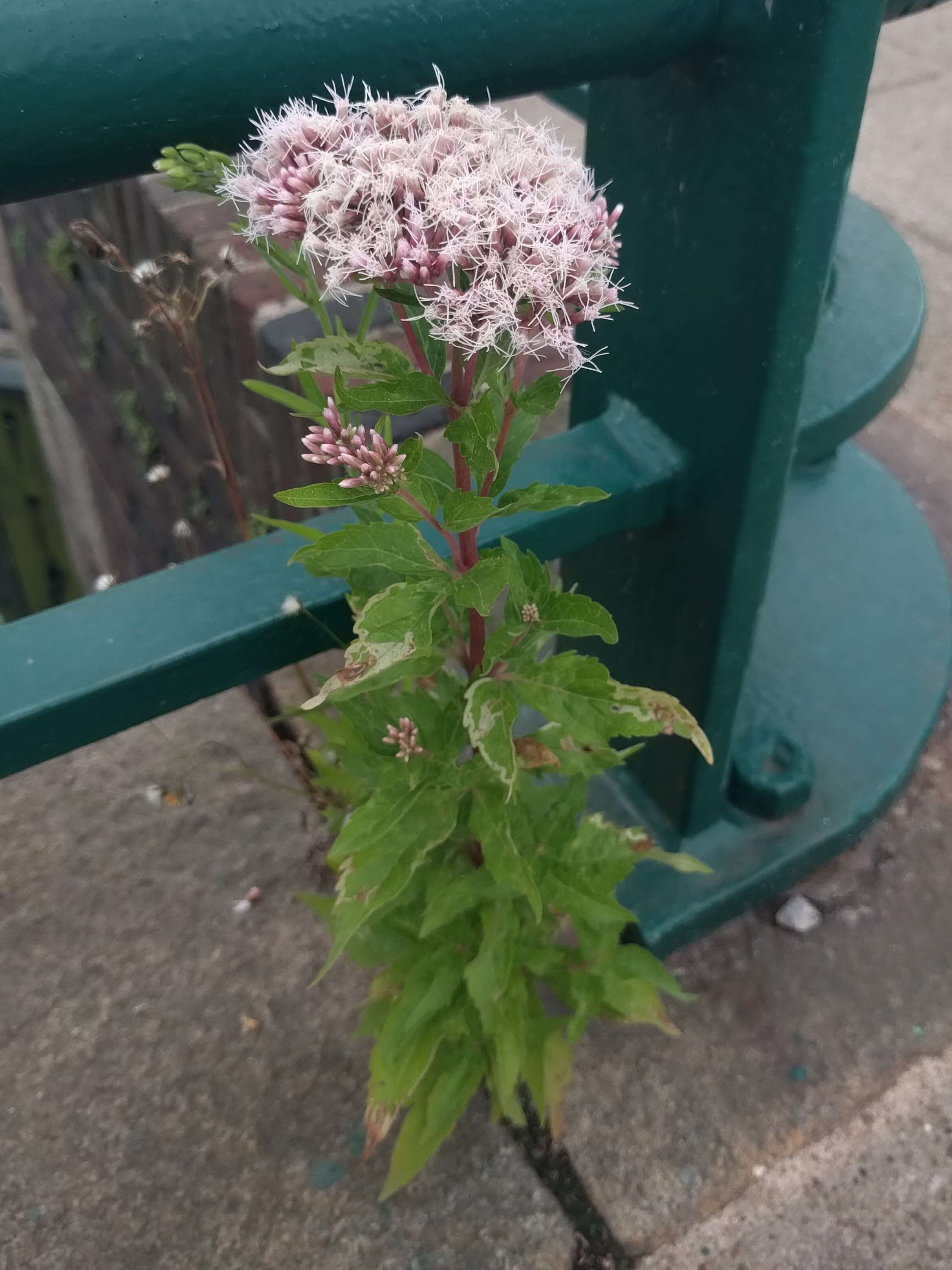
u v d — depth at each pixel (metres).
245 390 0.68
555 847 0.36
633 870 0.46
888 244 0.58
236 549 0.35
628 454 0.39
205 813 0.53
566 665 0.28
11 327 1.56
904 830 0.53
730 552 0.38
